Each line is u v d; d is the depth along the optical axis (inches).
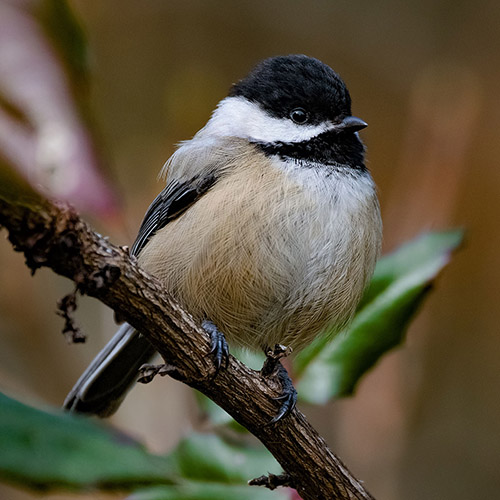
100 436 99.3
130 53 108.0
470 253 107.0
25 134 91.1
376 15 108.7
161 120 107.7
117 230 97.2
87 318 105.4
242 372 100.7
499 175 107.2
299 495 100.7
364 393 103.0
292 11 108.6
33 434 99.0
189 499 100.0
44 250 99.3
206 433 100.6
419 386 103.5
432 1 108.6
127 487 99.6
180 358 100.3
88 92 98.7
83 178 95.4
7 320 105.2
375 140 108.1
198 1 108.3
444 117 103.0
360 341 101.2
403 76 108.5
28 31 95.3
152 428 103.7
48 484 99.0
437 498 105.7
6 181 88.9
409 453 105.9
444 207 102.1
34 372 105.1
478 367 106.6
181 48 108.3
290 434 100.7
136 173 107.2
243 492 100.1
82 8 107.8
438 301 106.8
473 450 106.1
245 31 108.5
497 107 107.7
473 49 108.3
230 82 108.1
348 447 103.4
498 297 106.9
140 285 100.0
